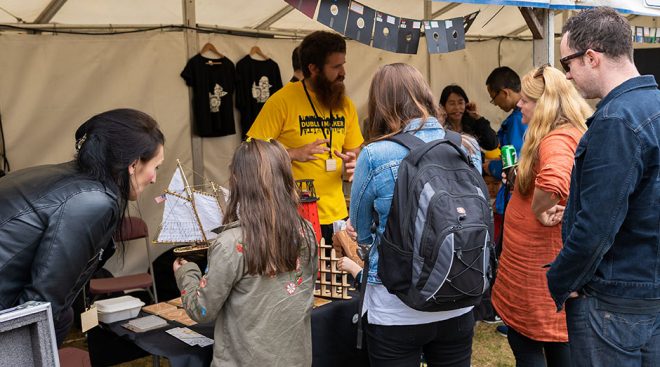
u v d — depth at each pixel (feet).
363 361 7.61
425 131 5.75
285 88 9.61
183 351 6.26
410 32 8.68
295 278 6.02
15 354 3.62
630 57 5.09
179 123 13.88
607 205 4.77
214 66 14.07
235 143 14.83
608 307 5.13
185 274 6.20
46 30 12.32
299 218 6.03
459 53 18.56
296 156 9.05
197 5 13.29
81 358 6.05
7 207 4.15
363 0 13.57
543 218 6.66
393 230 5.47
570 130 6.48
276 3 13.09
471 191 5.52
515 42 19.69
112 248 5.06
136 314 7.35
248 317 5.73
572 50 5.26
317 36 9.29
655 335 5.19
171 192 6.99
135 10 12.67
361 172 5.75
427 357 6.32
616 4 10.89
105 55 12.93
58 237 4.11
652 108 4.82
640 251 4.97
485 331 12.34
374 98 5.89
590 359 5.34
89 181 4.34
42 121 12.47
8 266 4.08
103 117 4.54
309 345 6.23
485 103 19.38
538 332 7.02
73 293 4.49
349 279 8.23
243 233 5.68
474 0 8.93
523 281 7.04
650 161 4.77
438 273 5.26
